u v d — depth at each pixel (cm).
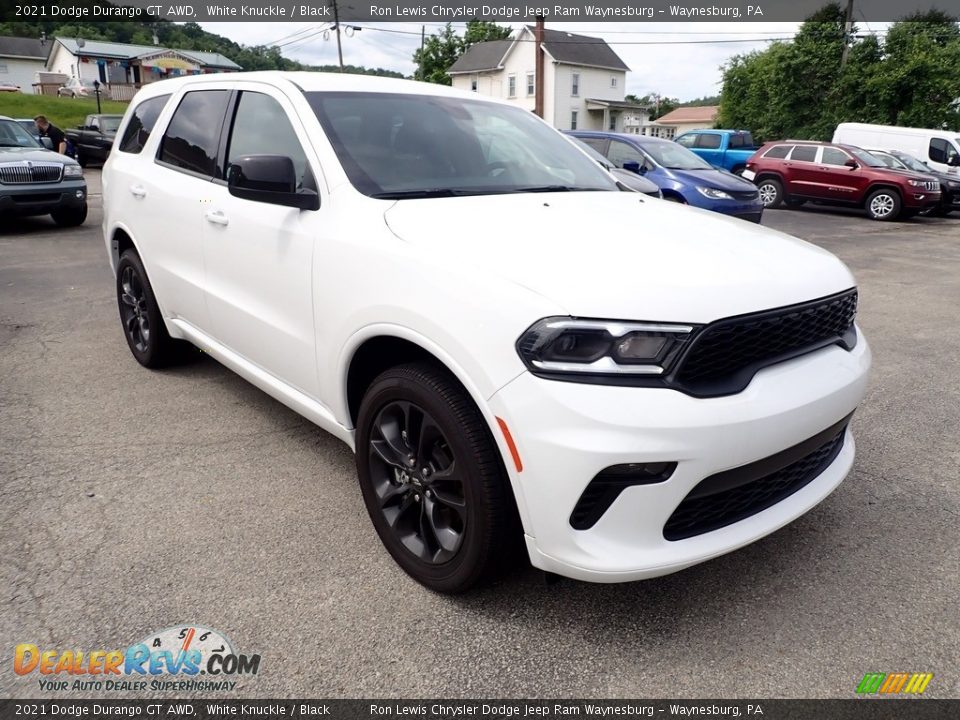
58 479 309
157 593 235
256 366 324
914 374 474
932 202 1466
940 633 221
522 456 193
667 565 197
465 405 211
